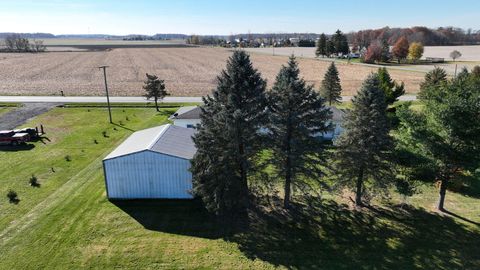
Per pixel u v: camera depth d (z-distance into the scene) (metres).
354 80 78.19
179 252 17.39
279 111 19.42
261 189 21.30
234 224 20.00
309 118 19.66
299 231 19.38
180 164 22.25
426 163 19.91
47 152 31.97
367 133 20.08
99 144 34.09
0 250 17.53
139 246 17.83
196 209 21.62
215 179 19.23
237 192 19.67
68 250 17.53
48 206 21.89
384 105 20.36
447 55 144.12
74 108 49.81
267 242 18.34
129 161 22.30
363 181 22.23
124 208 21.78
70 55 159.00
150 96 48.69
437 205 21.77
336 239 18.61
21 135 34.28
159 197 23.02
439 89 20.89
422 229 19.48
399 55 119.75
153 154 22.14
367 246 18.00
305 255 17.27
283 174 20.66
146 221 20.23
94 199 22.88
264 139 19.64
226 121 18.06
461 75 22.81
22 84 74.44
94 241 18.25
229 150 19.12
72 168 28.17
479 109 17.78
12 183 25.41
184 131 28.12
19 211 21.42
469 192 23.78
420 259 16.92
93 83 76.00
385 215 21.00
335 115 34.72
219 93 19.22
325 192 23.86
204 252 17.42
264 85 19.36
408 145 21.02
